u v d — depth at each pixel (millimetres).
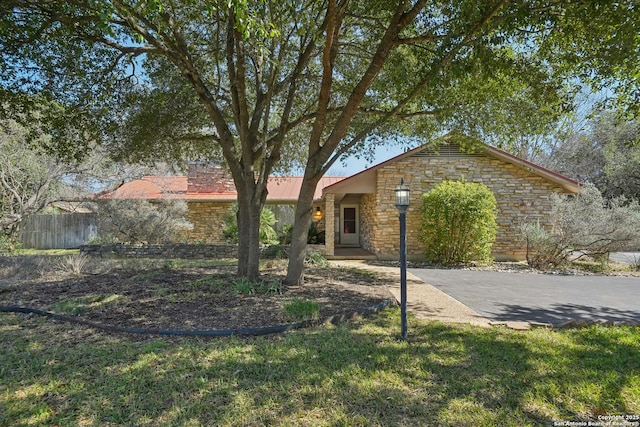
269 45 5793
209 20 6496
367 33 7305
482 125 7441
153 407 2619
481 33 4797
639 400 2779
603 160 19297
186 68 6402
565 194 11586
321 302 5441
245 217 7031
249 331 4148
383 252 11844
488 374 3182
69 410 2592
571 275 9000
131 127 7672
